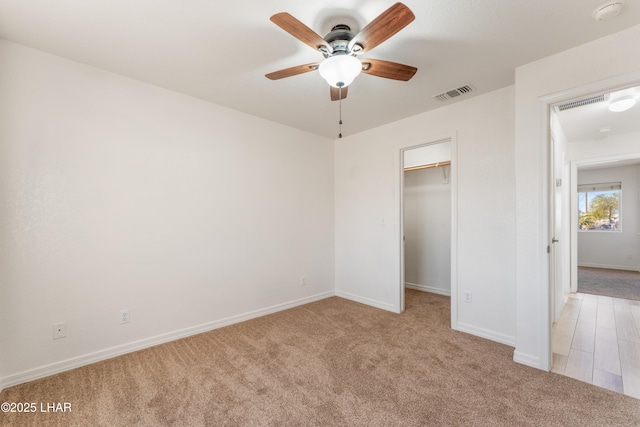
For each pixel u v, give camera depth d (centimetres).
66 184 221
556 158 324
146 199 260
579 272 607
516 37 193
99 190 236
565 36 192
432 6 164
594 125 368
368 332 293
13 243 201
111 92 242
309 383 204
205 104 298
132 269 252
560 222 353
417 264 476
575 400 185
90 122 232
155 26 183
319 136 414
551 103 218
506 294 265
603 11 167
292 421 167
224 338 279
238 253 323
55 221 217
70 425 163
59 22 179
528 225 226
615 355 245
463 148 293
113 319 242
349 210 414
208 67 234
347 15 174
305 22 180
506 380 207
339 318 334
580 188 697
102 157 238
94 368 224
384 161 369
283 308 365
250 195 334
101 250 237
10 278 200
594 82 197
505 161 266
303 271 391
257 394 192
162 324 269
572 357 242
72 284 224
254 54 215
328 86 265
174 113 277
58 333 218
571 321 326
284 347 260
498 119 270
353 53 173
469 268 289
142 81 257
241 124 327
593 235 677
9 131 200
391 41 196
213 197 304
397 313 351
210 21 178
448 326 308
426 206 464
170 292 274
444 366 226
